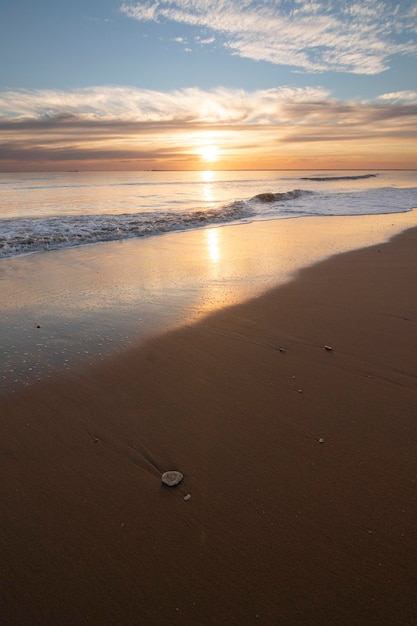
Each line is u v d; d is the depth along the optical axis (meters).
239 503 2.01
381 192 23.88
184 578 1.64
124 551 1.76
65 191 27.06
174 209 15.53
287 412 2.77
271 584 1.61
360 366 3.39
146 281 5.98
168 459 2.33
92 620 1.49
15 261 7.16
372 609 1.51
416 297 5.18
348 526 1.87
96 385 3.11
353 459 2.30
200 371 3.33
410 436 2.50
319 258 7.46
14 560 1.71
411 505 1.98
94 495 2.07
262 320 4.41
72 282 5.90
